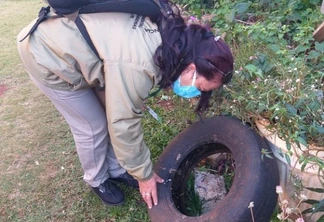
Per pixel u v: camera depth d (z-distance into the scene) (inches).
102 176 96.4
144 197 87.9
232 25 113.6
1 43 193.6
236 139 85.0
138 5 67.7
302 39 99.5
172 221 83.1
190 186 96.7
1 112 140.6
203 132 92.7
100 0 68.7
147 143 113.1
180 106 111.8
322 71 91.3
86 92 82.2
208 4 139.9
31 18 223.6
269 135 82.4
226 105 91.3
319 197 80.3
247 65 87.0
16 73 165.2
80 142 89.1
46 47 72.4
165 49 66.4
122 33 67.5
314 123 76.7
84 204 100.8
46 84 78.2
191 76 70.1
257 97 83.3
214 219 77.2
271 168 79.1
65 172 111.0
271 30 103.0
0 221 98.9
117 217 96.7
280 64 88.5
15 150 121.5
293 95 80.9
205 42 67.8
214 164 103.7
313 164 75.8
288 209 78.2
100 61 70.1
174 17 69.1
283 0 117.7
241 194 76.7
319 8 111.2
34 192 105.9
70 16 69.0
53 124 131.3
